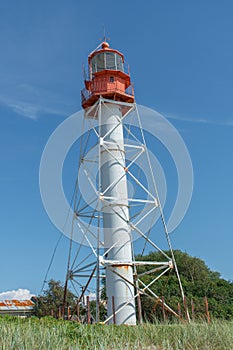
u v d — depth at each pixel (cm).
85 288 2494
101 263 2306
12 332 1191
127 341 1273
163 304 2323
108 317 2359
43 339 1125
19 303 5031
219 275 5747
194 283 4569
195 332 1378
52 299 4400
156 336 1359
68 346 1133
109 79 2798
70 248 2623
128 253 2461
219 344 1294
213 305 3903
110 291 2392
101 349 1104
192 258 5381
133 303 2367
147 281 4059
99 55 2889
